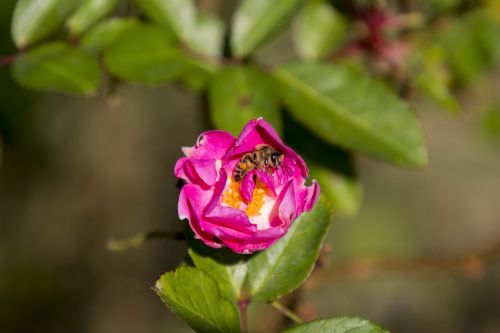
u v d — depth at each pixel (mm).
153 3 405
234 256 358
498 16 470
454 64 475
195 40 419
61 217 816
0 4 580
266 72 404
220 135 350
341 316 345
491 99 508
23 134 709
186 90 448
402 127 396
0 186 760
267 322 486
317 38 447
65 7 400
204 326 343
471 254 471
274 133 348
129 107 825
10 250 794
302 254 358
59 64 391
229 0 552
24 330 785
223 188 344
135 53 398
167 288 344
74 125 789
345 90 400
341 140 396
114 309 832
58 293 812
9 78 636
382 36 451
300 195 350
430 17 468
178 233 377
